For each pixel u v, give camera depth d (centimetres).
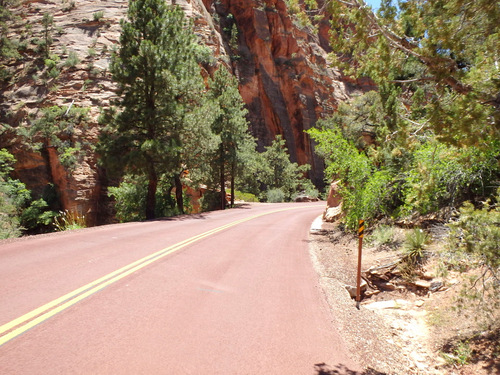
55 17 4284
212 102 2756
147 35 2027
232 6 6362
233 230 1263
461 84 446
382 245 933
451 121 450
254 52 6059
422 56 461
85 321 379
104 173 3134
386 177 1041
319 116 6334
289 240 1134
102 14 4194
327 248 1057
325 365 354
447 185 866
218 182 3253
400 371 407
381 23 495
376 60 529
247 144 3388
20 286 473
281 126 6012
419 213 962
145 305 444
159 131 2047
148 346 339
